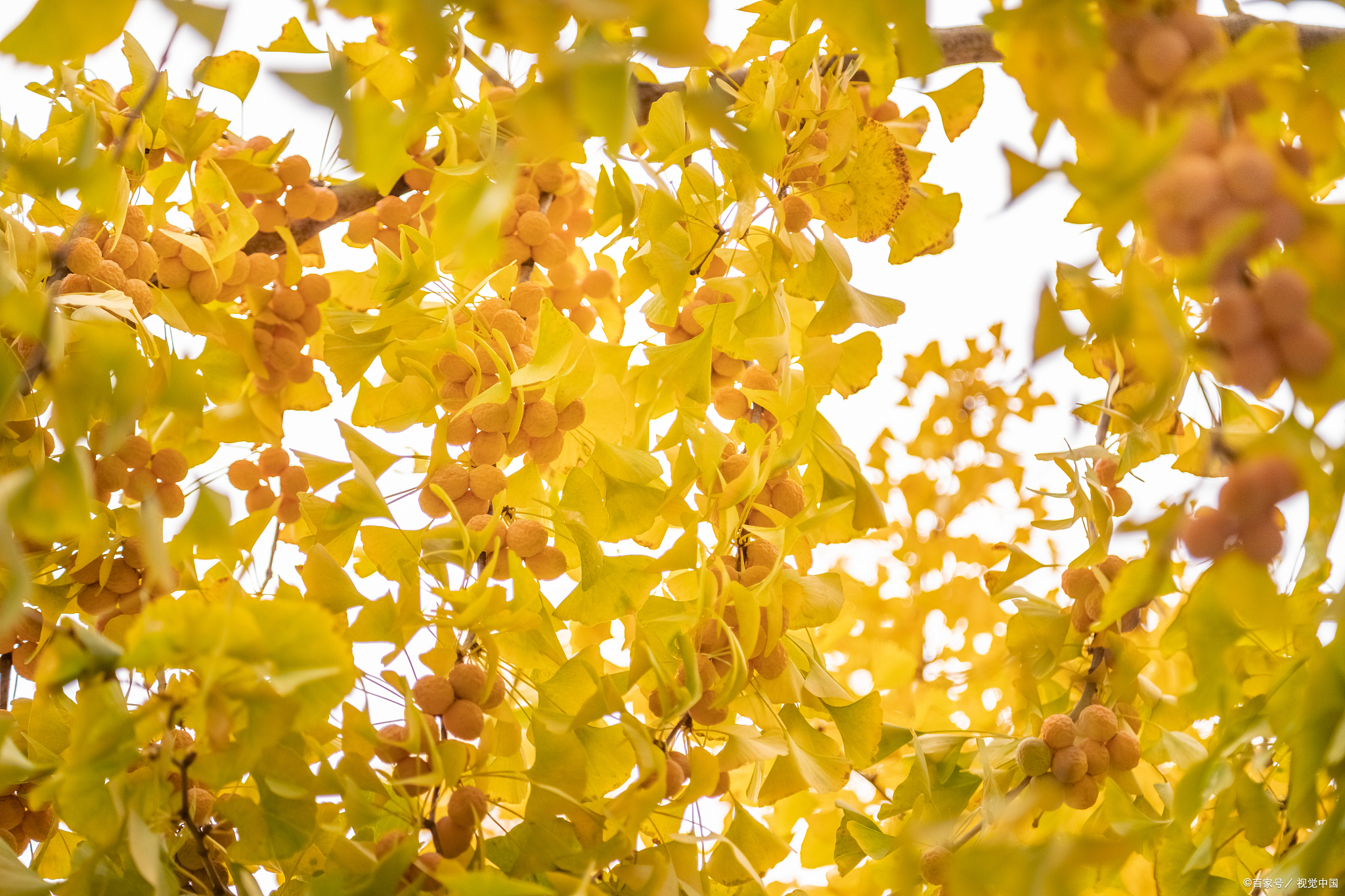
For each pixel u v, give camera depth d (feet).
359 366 9.99
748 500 9.77
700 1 8.70
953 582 12.05
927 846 9.85
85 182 9.02
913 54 8.89
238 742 9.32
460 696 9.55
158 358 9.74
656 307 10.16
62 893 9.37
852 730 9.95
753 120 9.80
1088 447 10.00
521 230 10.16
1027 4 8.87
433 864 9.42
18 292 9.06
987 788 9.88
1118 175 8.82
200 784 9.64
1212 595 9.39
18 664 9.77
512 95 10.12
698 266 10.09
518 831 9.61
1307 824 9.37
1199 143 8.84
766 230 10.03
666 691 9.46
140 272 9.78
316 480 9.78
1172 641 9.62
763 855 9.85
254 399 10.22
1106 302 8.82
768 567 9.77
